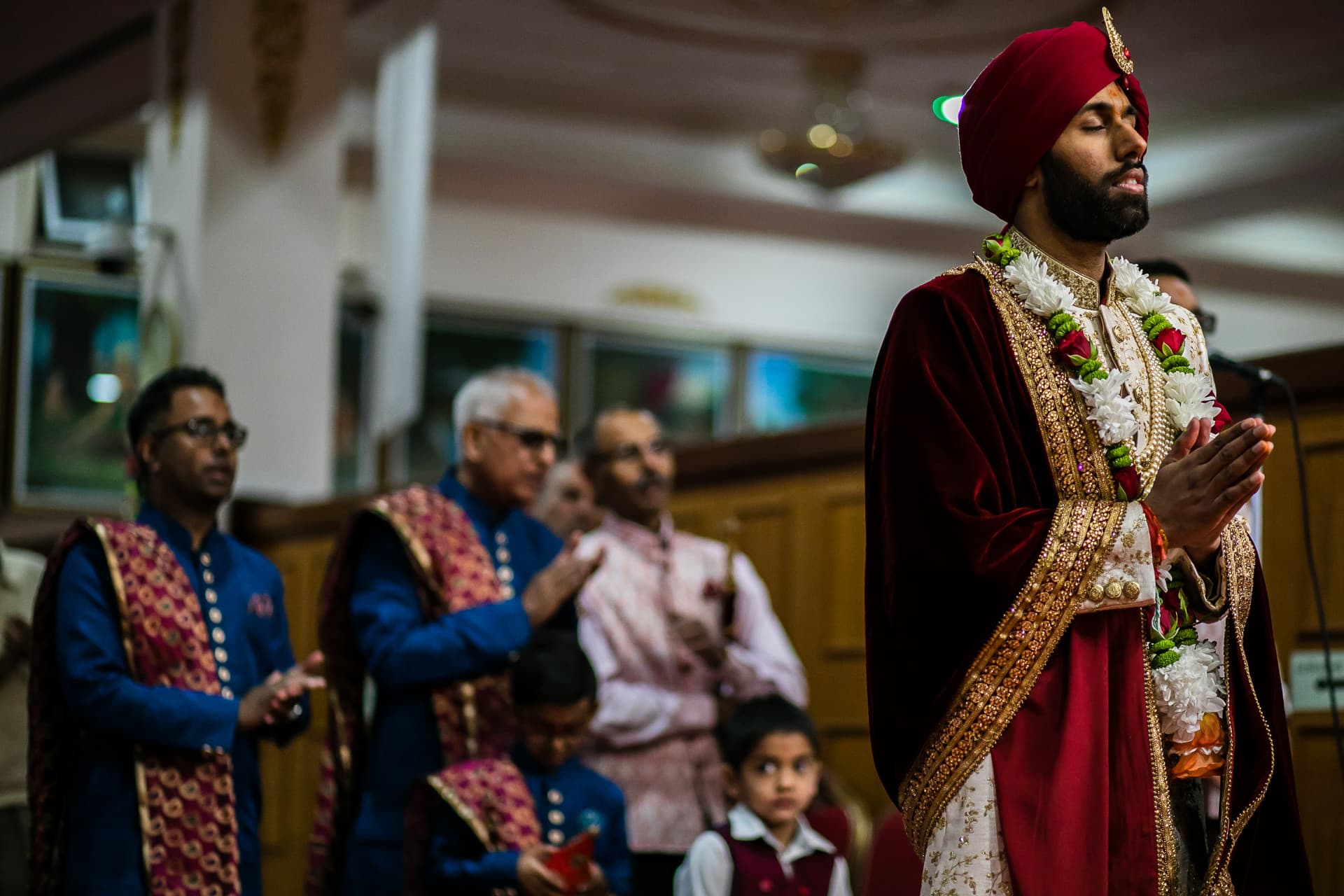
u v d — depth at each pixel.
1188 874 2.47
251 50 8.65
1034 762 2.29
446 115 14.68
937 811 2.32
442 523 4.21
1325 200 15.49
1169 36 12.58
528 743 4.05
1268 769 2.45
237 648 3.96
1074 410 2.45
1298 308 17.64
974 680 2.31
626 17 12.70
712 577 4.77
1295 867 2.51
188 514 4.00
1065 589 2.30
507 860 3.72
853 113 14.15
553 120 15.04
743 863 4.05
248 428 8.39
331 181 8.77
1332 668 3.91
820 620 5.53
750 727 4.12
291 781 7.38
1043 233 2.58
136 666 3.73
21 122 11.59
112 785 3.67
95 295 14.39
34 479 14.16
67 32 9.95
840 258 16.86
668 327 16.33
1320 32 12.39
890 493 2.42
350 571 4.21
